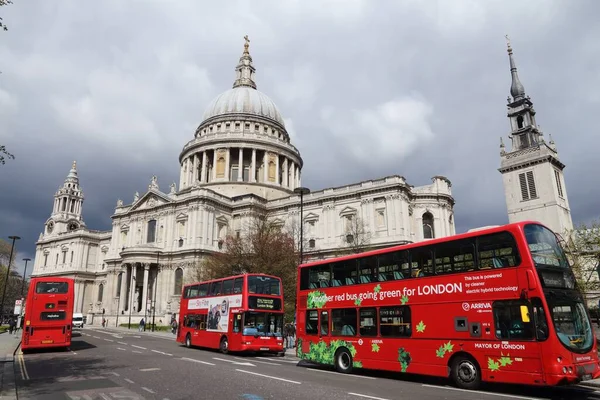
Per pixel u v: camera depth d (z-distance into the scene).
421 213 73.75
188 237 79.50
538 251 17.27
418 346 19.91
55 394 15.71
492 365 17.17
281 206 83.62
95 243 118.12
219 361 27.12
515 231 17.41
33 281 32.69
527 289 16.53
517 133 81.19
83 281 113.00
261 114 109.62
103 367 23.22
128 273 82.50
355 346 22.98
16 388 16.88
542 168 76.00
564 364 15.48
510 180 80.06
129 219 91.19
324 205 78.00
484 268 18.17
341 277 24.94
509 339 16.88
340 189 77.94
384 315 21.88
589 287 38.00
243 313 32.50
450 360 18.78
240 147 100.25
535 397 16.33
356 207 74.50
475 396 16.06
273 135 109.44
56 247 122.19
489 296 17.75
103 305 96.62
